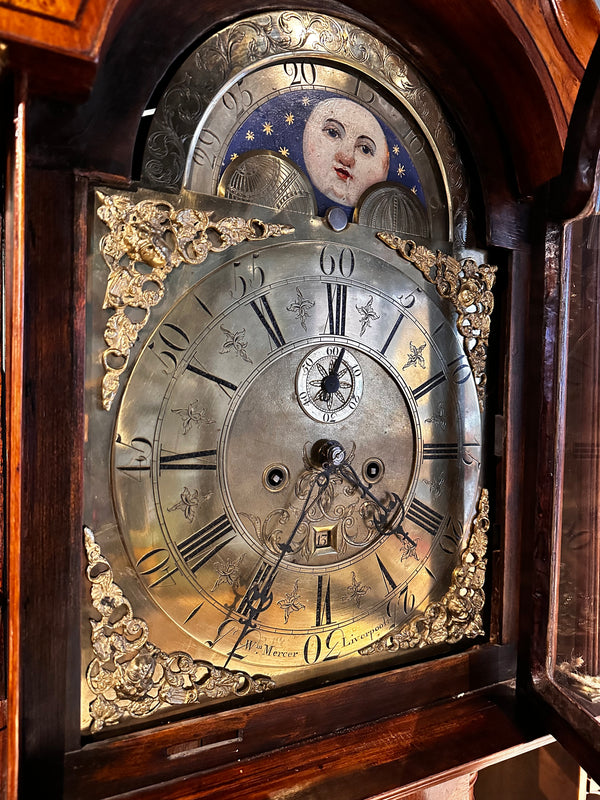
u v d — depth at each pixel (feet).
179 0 1.15
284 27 1.29
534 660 1.49
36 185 1.03
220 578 1.25
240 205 1.25
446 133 1.51
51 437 1.05
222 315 1.23
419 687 1.46
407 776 1.22
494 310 1.59
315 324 1.34
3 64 0.90
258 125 1.29
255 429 1.28
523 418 1.57
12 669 0.91
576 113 1.34
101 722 1.11
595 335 1.47
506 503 1.55
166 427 1.18
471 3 1.29
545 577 1.48
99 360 1.12
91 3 0.90
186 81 1.19
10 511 0.92
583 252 1.47
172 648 1.20
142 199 1.15
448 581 1.54
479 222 1.54
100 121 1.08
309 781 1.18
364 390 1.41
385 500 1.45
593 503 1.47
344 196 1.39
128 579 1.15
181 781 1.16
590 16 1.39
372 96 1.43
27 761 1.03
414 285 1.47
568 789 1.87
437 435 1.52
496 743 1.35
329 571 1.38
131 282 1.13
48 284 1.05
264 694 1.30
